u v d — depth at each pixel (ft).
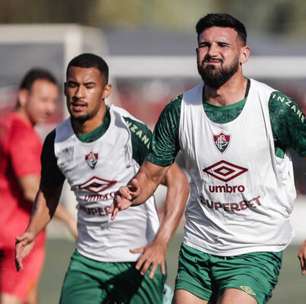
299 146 69.51
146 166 71.77
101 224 79.25
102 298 80.02
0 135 93.86
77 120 77.41
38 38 233.96
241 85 69.10
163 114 70.95
